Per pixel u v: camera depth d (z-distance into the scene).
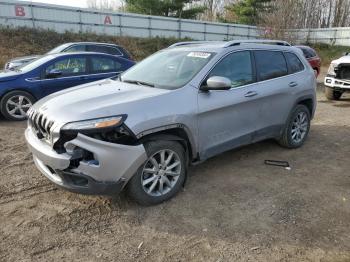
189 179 4.46
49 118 3.47
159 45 28.73
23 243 3.12
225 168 4.85
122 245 3.12
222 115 4.30
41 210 3.66
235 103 4.41
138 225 3.43
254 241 3.19
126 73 4.93
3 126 6.92
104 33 27.91
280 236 3.27
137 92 3.87
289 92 5.30
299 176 4.64
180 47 5.08
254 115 4.79
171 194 3.90
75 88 4.33
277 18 28.23
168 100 3.76
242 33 34.81
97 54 8.31
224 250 3.06
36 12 24.94
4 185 4.20
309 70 5.85
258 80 4.87
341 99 11.05
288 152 5.59
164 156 3.78
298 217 3.60
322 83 15.62
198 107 3.99
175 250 3.06
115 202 3.83
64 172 3.34
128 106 3.48
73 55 7.95
